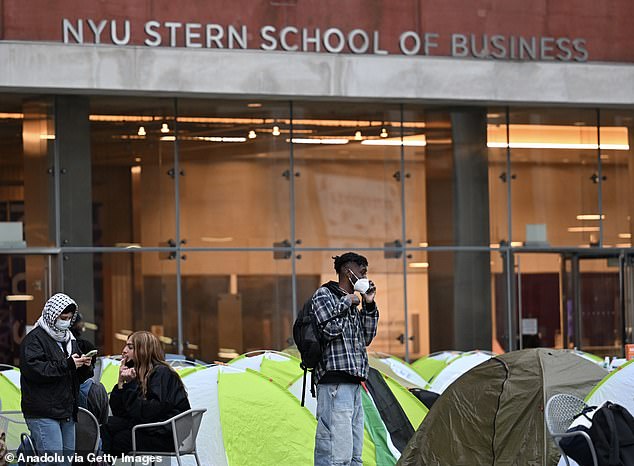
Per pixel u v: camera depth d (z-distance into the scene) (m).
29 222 26.58
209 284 27.88
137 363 13.88
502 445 14.99
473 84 28.38
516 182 30.23
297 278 28.53
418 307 29.41
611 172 31.03
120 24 26.33
